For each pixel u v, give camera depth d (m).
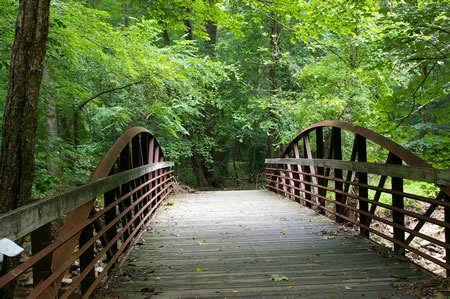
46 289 1.94
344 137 10.09
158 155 9.05
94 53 6.43
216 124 16.83
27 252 4.10
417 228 3.52
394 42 4.35
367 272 3.43
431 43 4.30
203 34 8.23
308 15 7.47
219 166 19.42
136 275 3.44
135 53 6.80
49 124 7.44
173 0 7.00
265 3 7.51
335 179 5.67
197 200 8.96
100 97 8.95
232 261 3.87
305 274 3.42
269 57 13.23
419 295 2.83
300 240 4.73
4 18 4.84
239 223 5.91
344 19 6.73
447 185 2.94
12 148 2.30
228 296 2.92
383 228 8.59
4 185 2.28
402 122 5.09
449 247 2.98
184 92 8.76
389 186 10.94
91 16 5.94
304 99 9.48
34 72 2.34
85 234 2.89
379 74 7.75
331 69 9.05
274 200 8.78
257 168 23.58
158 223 5.99
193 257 4.03
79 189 2.54
